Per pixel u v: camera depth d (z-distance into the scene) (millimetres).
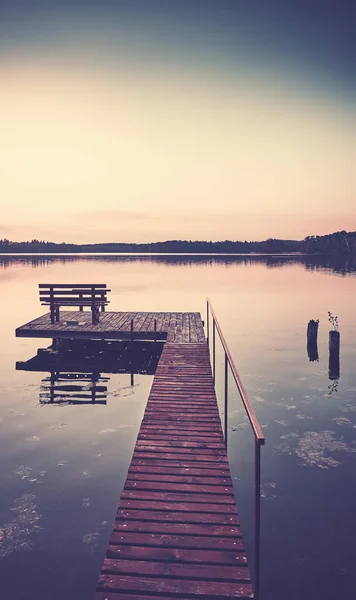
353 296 31516
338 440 8312
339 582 4852
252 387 11719
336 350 13516
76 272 64062
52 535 5621
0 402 10734
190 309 26000
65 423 9336
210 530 4414
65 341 17609
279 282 43750
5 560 5191
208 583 3713
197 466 5773
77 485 6820
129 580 3742
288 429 8867
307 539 5574
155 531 4395
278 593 4711
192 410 7898
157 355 16031
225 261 108938
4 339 18969
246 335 18641
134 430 8961
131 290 37281
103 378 13078
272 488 6715
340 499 6418
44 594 4688
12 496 6508
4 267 83062
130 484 5301
